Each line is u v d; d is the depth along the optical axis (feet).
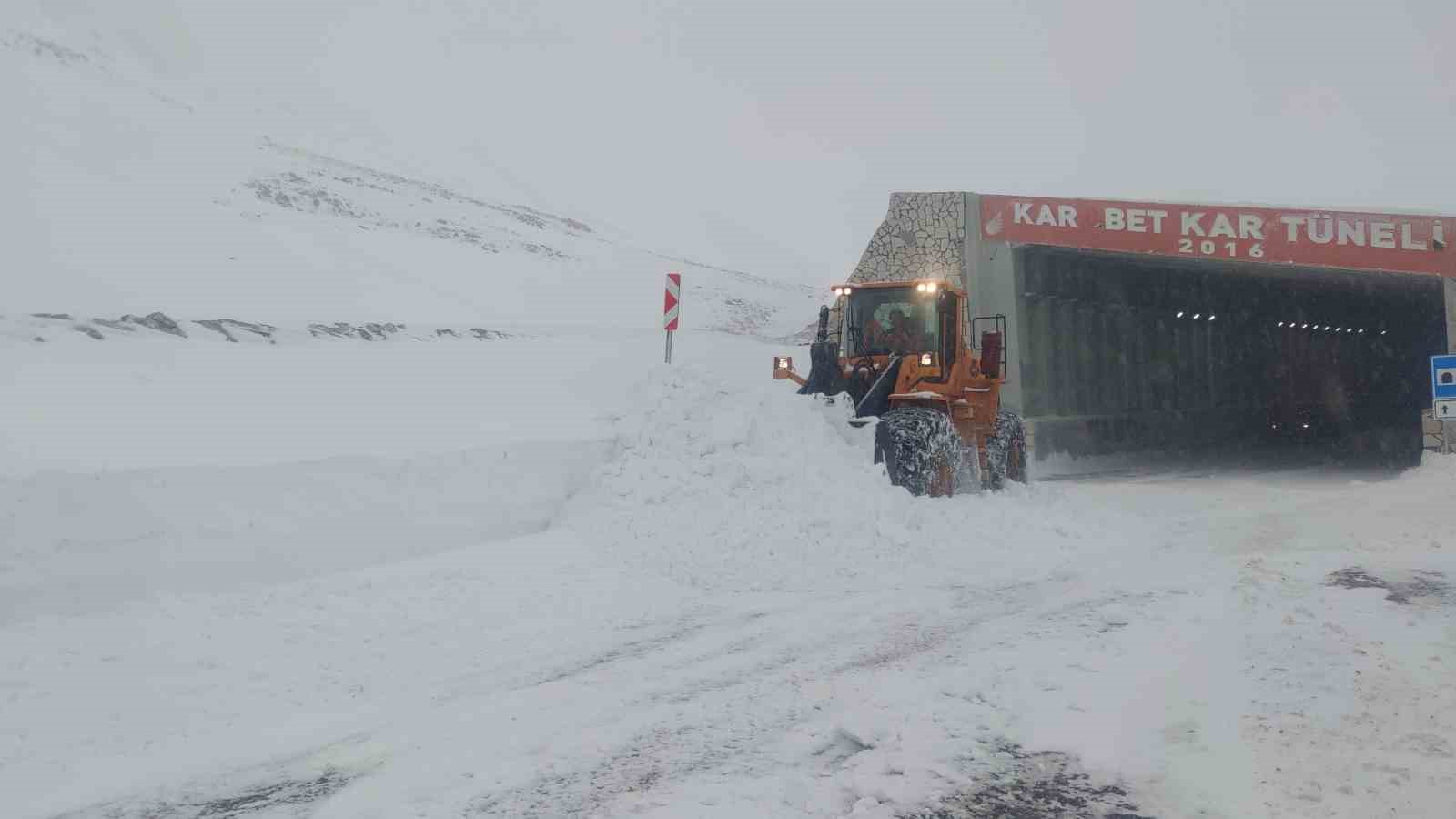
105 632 20.20
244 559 24.32
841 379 41.93
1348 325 117.80
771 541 30.01
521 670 19.42
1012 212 70.33
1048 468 75.87
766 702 17.21
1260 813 12.35
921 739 14.94
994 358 48.26
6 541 21.29
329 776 14.26
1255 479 67.92
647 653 20.51
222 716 16.85
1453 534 34.27
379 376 36.63
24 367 27.71
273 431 28.94
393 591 24.26
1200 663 18.22
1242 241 66.54
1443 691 16.42
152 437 26.17
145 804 13.48
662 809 12.82
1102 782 13.42
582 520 31.30
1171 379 98.94
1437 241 63.26
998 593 25.50
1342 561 28.55
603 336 71.72
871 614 23.53
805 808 12.81
